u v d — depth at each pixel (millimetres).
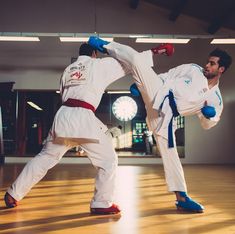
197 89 2691
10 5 8961
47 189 3945
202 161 9039
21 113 9344
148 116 2826
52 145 2684
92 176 5539
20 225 2197
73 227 2150
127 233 2006
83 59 2701
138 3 8844
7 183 4570
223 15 7879
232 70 9156
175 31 9102
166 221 2312
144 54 2682
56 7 8992
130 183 4582
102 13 9039
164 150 2727
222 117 9094
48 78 9164
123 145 13727
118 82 9164
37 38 7602
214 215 2506
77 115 2541
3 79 9148
